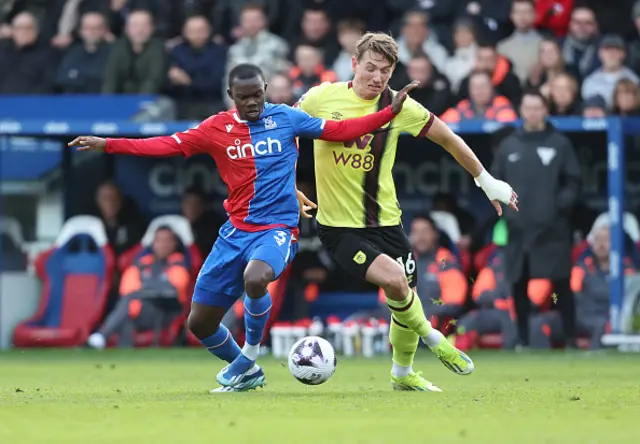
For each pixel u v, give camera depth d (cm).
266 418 2119
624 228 5894
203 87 6278
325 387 3144
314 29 6300
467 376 3753
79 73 6525
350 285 6028
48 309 6153
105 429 1955
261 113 2778
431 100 5866
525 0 6119
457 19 6488
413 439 1777
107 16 6850
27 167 6412
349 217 2903
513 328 5631
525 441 1750
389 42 2883
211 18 6762
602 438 1792
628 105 5866
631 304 5706
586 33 6181
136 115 6053
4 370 4322
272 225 2761
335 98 2961
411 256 2959
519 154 5475
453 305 5553
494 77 5909
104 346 5978
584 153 6044
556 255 5484
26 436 1861
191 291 5969
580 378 3622
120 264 6169
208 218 6166
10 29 6856
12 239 6488
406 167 6162
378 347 5638
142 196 6375
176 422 2055
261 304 2723
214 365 4641
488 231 5884
